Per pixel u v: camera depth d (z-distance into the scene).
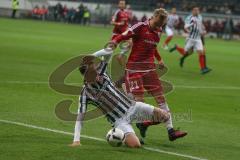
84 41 81.62
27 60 49.72
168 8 138.00
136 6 138.62
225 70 54.81
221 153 20.38
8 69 42.16
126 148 19.83
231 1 137.12
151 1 141.25
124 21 53.38
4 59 49.44
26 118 24.45
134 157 18.61
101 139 21.25
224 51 84.25
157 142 21.53
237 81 45.78
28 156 18.02
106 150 19.31
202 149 20.83
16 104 27.83
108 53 20.08
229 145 21.86
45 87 34.09
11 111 25.89
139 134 22.55
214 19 128.12
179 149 20.55
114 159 18.17
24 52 57.59
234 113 29.86
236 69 56.78
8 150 18.69
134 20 130.00
